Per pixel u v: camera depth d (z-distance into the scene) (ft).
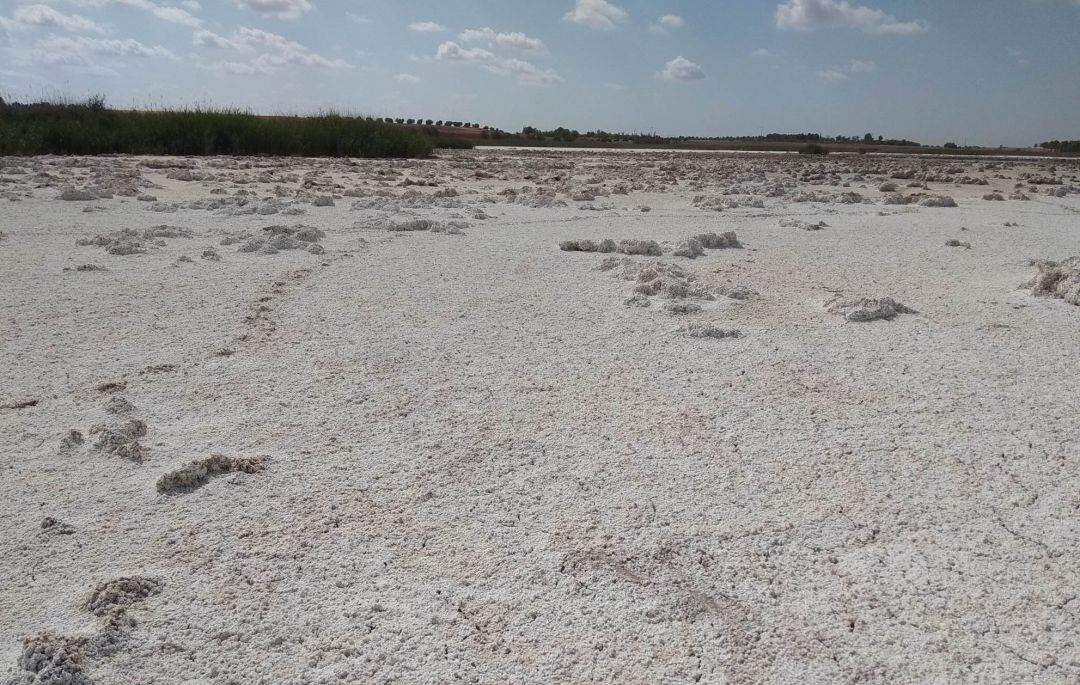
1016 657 5.43
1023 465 7.89
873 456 8.05
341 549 6.49
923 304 13.82
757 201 29.40
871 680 5.24
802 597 6.00
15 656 5.32
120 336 11.22
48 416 8.70
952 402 9.39
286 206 23.84
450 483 7.48
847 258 17.98
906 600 5.98
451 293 13.97
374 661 5.36
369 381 9.82
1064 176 54.19
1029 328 12.40
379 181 36.11
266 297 13.33
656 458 7.98
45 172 31.09
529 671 5.28
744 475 7.66
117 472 7.61
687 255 17.79
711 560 6.40
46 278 14.25
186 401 9.14
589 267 16.39
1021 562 6.41
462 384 9.79
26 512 6.93
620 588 6.07
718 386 9.84
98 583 5.97
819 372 10.35
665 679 5.22
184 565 6.27
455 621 5.72
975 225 24.27
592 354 10.93
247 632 5.59
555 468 7.77
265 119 59.31
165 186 29.84
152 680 5.18
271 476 7.55
